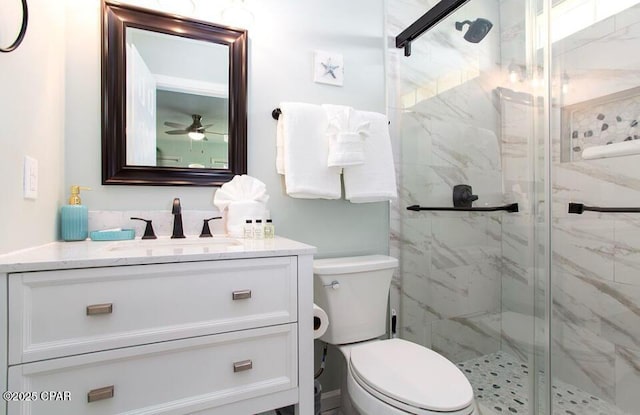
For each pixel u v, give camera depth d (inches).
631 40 51.1
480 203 67.4
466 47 68.4
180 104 49.3
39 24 34.7
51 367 25.4
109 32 45.2
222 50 51.7
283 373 34.3
